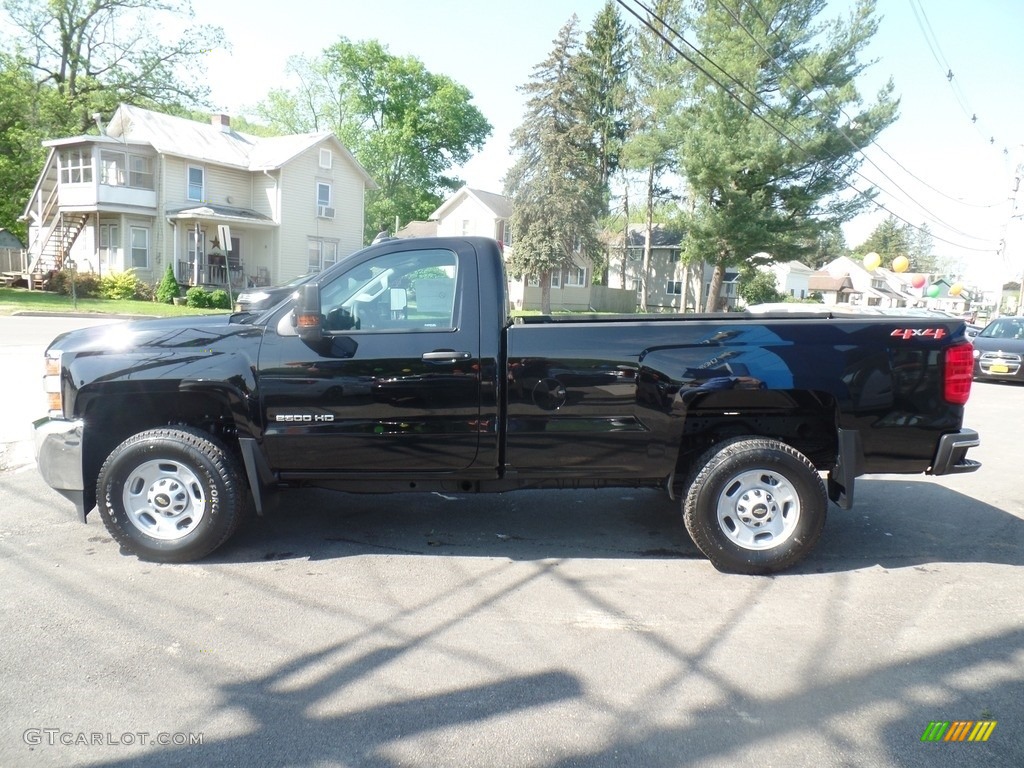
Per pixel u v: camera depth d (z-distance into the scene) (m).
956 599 4.24
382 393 4.50
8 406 9.02
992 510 6.11
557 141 37.72
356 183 39.44
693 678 3.32
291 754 2.75
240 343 4.52
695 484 4.54
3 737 2.83
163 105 41.69
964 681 3.33
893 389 4.55
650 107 38.59
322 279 4.61
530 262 38.25
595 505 6.03
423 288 4.62
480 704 3.09
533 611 4.01
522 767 2.69
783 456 4.50
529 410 4.54
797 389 4.50
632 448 4.61
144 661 3.40
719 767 2.70
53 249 34.88
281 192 35.47
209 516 4.53
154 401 4.72
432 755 2.75
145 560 4.61
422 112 57.53
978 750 2.82
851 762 2.74
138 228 33.06
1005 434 9.81
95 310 25.70
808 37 28.62
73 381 4.51
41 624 3.74
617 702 3.12
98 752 2.75
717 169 29.42
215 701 3.09
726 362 4.50
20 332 17.58
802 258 33.78
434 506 5.91
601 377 4.52
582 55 44.72
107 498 4.50
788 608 4.09
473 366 4.51
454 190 61.12
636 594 4.26
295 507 5.82
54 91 35.88
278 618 3.87
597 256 40.44
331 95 57.44
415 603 4.09
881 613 4.04
